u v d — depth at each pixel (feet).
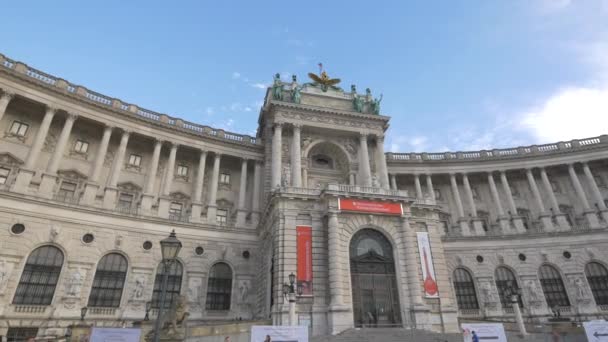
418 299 106.11
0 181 116.67
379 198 117.39
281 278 103.65
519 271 150.92
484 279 150.61
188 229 131.75
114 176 130.41
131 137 145.69
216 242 134.51
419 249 116.47
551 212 169.37
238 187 161.48
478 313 144.66
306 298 102.42
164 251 48.98
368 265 111.24
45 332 98.43
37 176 123.34
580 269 147.02
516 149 182.19
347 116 166.30
